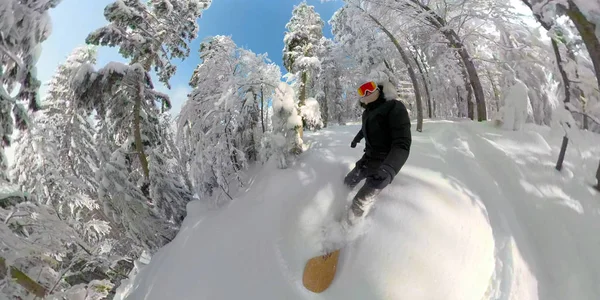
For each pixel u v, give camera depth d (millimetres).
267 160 4090
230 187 4289
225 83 4242
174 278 2975
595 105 3439
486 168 3463
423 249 2205
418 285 2059
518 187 3139
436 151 3721
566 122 3262
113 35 7164
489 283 2268
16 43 3488
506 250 2436
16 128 3861
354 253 2279
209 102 4605
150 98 7535
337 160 3430
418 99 5078
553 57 4410
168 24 8250
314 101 5434
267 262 2504
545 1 3215
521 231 2680
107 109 7301
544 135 4262
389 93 2414
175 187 7086
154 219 6637
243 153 4312
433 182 2840
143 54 7719
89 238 8289
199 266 2871
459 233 2359
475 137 4203
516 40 6605
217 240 3082
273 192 3266
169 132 8453
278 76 4367
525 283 2291
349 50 8094
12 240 3975
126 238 7914
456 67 7422
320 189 2928
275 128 3859
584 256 2512
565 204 2959
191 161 4938
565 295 2277
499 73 7637
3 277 3723
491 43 7258
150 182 6875
